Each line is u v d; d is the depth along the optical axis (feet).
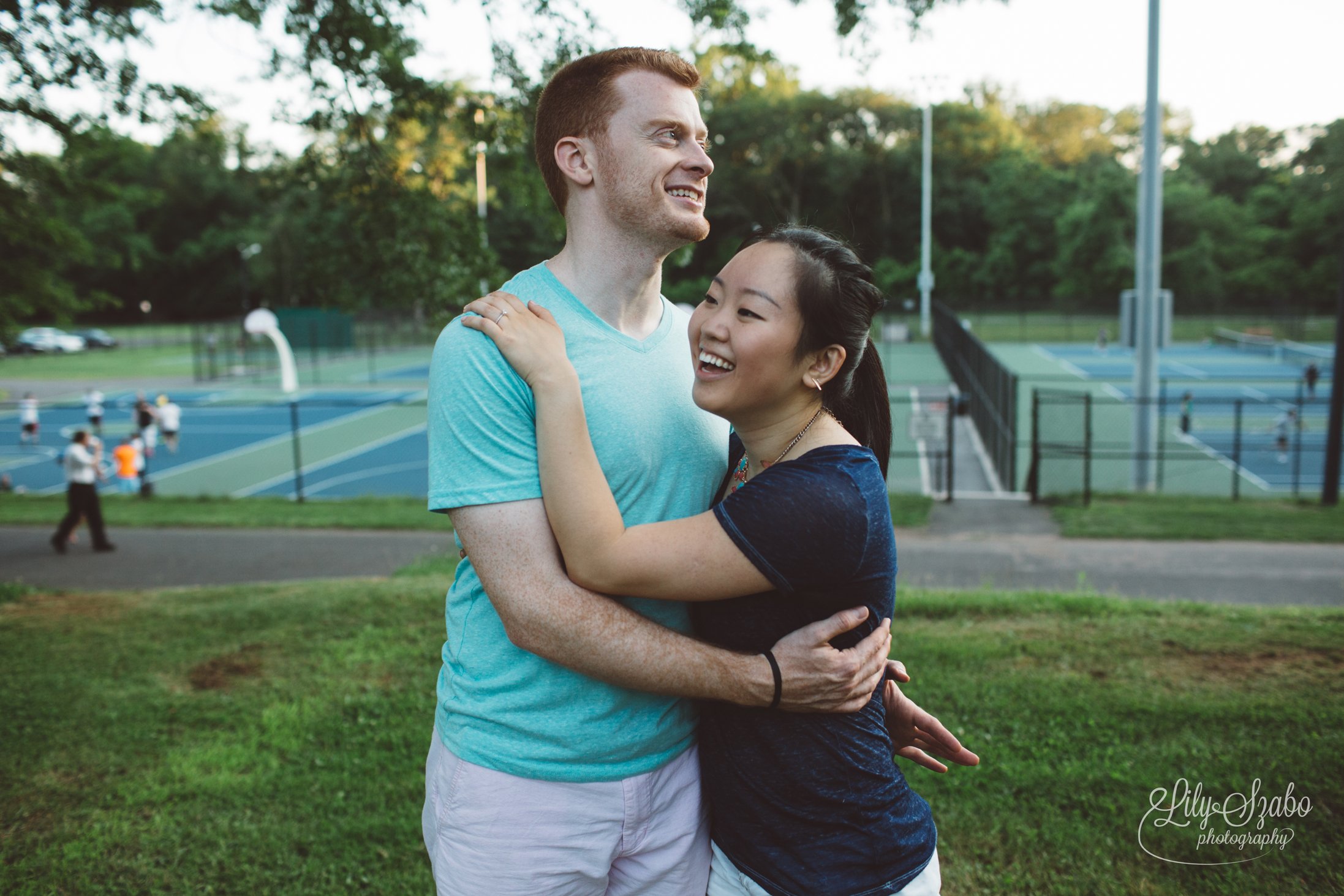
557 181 5.75
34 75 24.07
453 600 5.85
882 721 5.82
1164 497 51.57
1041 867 10.11
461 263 26.43
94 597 24.94
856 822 5.38
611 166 5.35
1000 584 30.78
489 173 26.66
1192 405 102.58
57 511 48.34
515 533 5.02
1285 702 13.82
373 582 25.89
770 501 4.90
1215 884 9.69
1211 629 18.01
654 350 5.66
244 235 260.01
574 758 5.41
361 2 23.44
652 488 5.49
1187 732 13.01
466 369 5.10
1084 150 290.56
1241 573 31.94
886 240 241.14
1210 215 226.17
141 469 68.39
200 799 12.10
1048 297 228.43
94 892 10.20
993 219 235.81
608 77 5.34
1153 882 9.77
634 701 5.51
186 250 265.13
